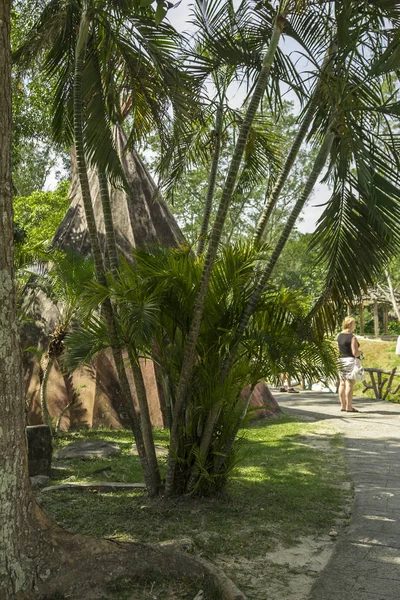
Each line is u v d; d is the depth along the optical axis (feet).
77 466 26.43
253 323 20.97
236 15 20.44
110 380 37.50
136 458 27.99
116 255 21.53
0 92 12.97
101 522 18.56
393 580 14.71
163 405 37.47
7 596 13.07
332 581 14.66
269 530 18.26
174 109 22.26
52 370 37.35
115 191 41.50
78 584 13.75
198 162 25.94
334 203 20.79
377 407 47.06
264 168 26.68
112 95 22.09
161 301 19.84
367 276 20.92
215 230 18.37
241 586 14.40
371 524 18.98
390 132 20.54
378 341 103.55
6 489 13.35
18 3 34.88
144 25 20.30
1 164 13.00
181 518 19.01
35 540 13.75
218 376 20.38
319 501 21.58
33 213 69.15
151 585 14.32
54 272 32.94
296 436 34.68
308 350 20.83
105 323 20.45
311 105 20.49
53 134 24.29
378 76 19.38
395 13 19.63
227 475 21.35
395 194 19.72
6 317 13.12
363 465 27.25
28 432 24.12
